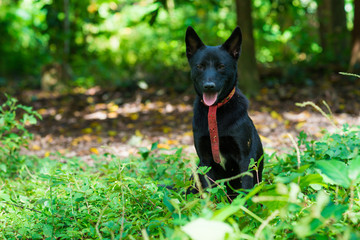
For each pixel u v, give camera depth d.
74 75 13.20
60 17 12.34
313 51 13.03
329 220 2.14
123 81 11.48
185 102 9.31
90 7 13.39
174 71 12.00
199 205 2.48
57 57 12.81
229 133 3.37
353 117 7.03
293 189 1.94
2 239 2.80
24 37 17.16
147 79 11.57
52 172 3.47
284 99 8.76
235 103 3.46
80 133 7.59
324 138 4.11
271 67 11.64
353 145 3.56
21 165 4.68
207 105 3.42
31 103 10.49
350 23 15.78
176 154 3.87
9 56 17.00
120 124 8.05
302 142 4.00
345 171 2.14
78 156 5.99
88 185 3.03
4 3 16.33
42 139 7.26
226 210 1.95
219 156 3.44
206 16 13.97
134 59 14.91
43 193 3.47
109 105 9.75
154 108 9.12
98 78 13.23
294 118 7.40
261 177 3.68
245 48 9.19
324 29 13.16
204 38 12.64
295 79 9.98
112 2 14.34
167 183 3.70
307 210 2.38
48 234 2.73
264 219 2.37
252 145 3.49
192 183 2.90
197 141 3.53
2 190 3.83
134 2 15.20
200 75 3.52
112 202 2.94
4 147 4.62
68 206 2.95
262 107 8.34
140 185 3.29
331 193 2.91
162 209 2.87
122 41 15.48
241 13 9.12
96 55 15.07
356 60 9.59
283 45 14.66
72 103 10.27
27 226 2.96
